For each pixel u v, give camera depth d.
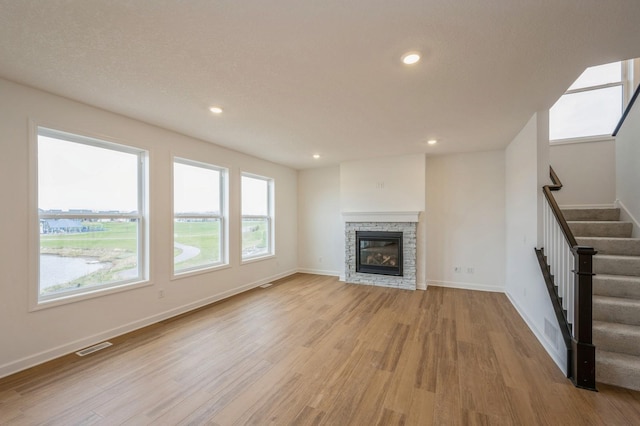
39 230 2.54
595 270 2.79
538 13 1.53
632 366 2.07
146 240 3.40
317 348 2.78
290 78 2.29
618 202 3.61
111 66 2.11
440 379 2.25
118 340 2.94
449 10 1.52
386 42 1.81
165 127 3.54
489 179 4.89
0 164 2.27
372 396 2.04
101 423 1.77
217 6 1.49
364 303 4.22
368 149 4.72
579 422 1.77
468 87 2.45
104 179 3.09
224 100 2.72
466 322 3.45
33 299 2.44
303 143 4.33
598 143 4.06
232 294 4.65
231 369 2.39
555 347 2.55
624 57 1.97
